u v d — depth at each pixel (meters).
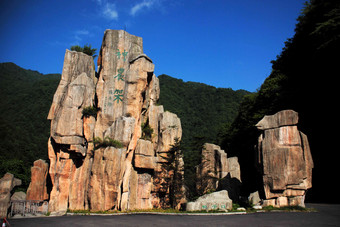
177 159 31.38
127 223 20.38
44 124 72.69
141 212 27.27
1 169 47.69
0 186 28.11
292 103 40.09
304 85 39.91
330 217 19.94
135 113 32.41
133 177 30.97
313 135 40.16
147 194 31.28
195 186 32.78
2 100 76.81
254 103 47.84
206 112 87.50
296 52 43.56
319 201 33.69
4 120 67.06
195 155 34.12
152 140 34.03
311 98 39.16
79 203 30.06
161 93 92.88
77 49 38.81
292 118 25.05
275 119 25.75
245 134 48.97
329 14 32.78
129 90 32.50
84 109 32.16
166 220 21.41
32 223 21.20
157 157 32.97
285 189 24.41
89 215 26.28
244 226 17.52
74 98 32.19
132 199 30.31
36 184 36.09
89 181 28.59
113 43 34.03
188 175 32.38
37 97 81.00
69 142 30.75
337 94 36.94
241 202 29.62
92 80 34.84
